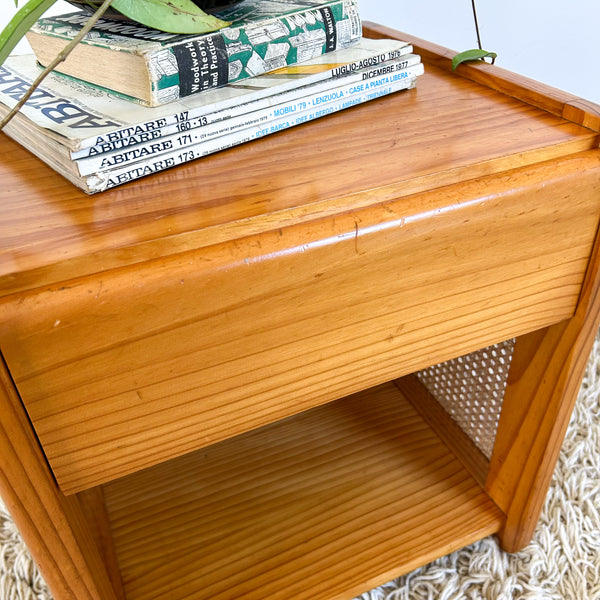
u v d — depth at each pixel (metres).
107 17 0.54
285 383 0.45
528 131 0.48
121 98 0.48
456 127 0.49
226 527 0.74
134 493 0.79
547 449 0.63
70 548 0.45
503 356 0.69
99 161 0.42
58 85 0.53
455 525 0.72
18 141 0.51
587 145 0.47
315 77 0.50
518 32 1.03
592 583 0.69
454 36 1.01
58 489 0.42
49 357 0.36
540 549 0.72
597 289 0.52
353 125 0.51
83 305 0.35
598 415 0.88
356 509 0.75
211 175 0.44
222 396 0.43
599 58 1.11
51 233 0.38
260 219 0.39
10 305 0.34
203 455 0.84
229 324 0.40
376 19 0.94
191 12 0.46
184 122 0.45
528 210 0.45
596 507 0.77
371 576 0.67
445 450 0.82
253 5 0.56
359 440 0.85
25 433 0.38
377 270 0.42
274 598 0.65
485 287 0.48
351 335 0.45
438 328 0.48
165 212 0.40
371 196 0.41
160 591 0.67
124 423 0.41
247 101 0.47
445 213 0.42
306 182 0.42
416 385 0.91
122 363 0.38
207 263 0.37
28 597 0.68
